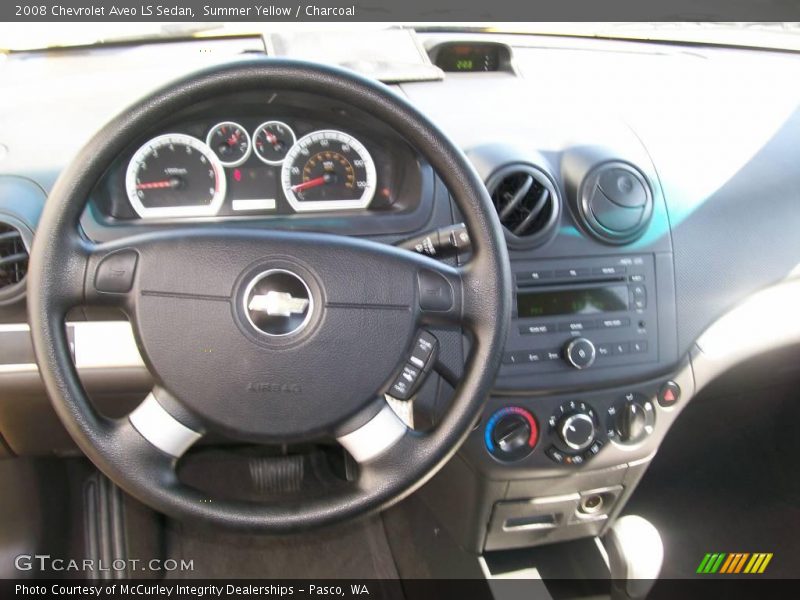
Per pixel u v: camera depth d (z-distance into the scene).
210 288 0.88
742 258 1.36
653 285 1.30
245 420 0.90
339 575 1.88
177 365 0.88
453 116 1.35
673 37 1.86
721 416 1.72
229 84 0.87
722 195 1.37
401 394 0.94
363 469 0.93
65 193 0.85
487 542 1.44
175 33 1.52
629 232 1.27
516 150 1.25
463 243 1.00
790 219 1.41
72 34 1.49
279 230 0.91
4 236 1.09
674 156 1.37
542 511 1.38
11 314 1.11
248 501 0.90
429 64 1.50
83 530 1.77
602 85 1.58
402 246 1.02
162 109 0.86
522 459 1.29
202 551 1.91
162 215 1.17
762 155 1.43
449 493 1.44
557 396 1.27
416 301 0.92
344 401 0.91
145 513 1.83
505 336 0.94
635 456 1.34
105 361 1.11
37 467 1.73
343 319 0.90
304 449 1.46
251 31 1.54
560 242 1.26
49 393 0.86
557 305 1.25
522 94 1.47
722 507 1.79
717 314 1.35
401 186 1.23
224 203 1.19
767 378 1.59
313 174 1.20
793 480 1.81
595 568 1.58
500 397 1.25
